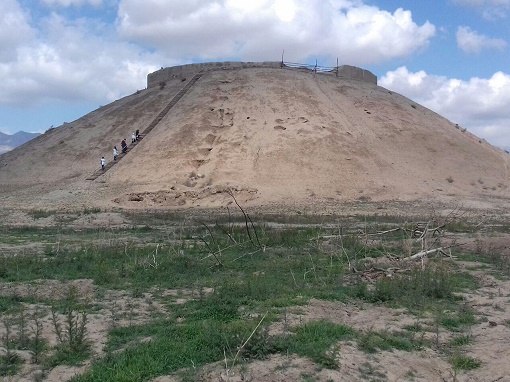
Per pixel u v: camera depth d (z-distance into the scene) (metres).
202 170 40.34
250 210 33.00
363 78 61.16
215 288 11.14
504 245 19.11
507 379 6.98
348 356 7.48
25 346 7.84
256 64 58.72
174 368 7.02
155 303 10.54
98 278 12.43
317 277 12.74
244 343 7.34
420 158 45.28
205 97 50.56
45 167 46.41
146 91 59.19
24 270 13.34
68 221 27.48
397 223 26.50
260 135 44.31
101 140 48.78
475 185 42.84
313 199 36.81
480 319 9.63
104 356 7.41
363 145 44.75
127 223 26.80
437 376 7.17
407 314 9.93
